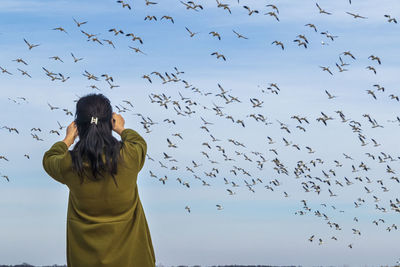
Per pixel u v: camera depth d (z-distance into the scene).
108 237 4.95
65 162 4.91
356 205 48.44
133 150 5.03
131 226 5.11
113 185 4.92
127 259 5.04
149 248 5.29
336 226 44.78
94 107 5.00
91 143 4.83
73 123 5.42
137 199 5.24
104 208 4.98
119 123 5.39
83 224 4.99
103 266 4.94
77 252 5.01
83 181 4.89
